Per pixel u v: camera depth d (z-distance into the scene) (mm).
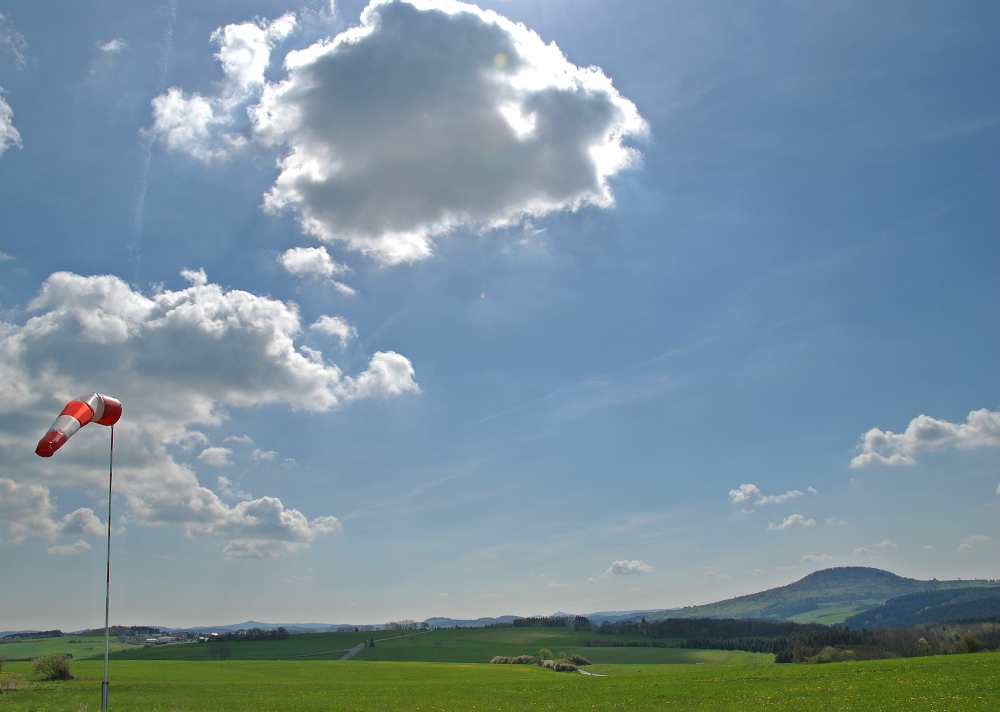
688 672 66625
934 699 32031
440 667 103250
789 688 42500
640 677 65188
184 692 58781
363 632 179500
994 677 38438
